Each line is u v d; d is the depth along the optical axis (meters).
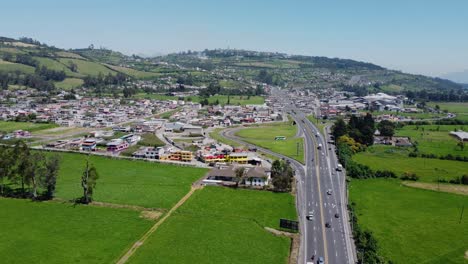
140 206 185.50
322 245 149.25
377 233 160.50
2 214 174.75
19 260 135.38
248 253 141.25
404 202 197.50
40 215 174.12
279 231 160.12
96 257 137.62
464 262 139.00
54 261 134.88
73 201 191.00
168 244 147.25
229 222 167.88
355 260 138.38
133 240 150.62
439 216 180.00
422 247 149.12
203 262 134.62
